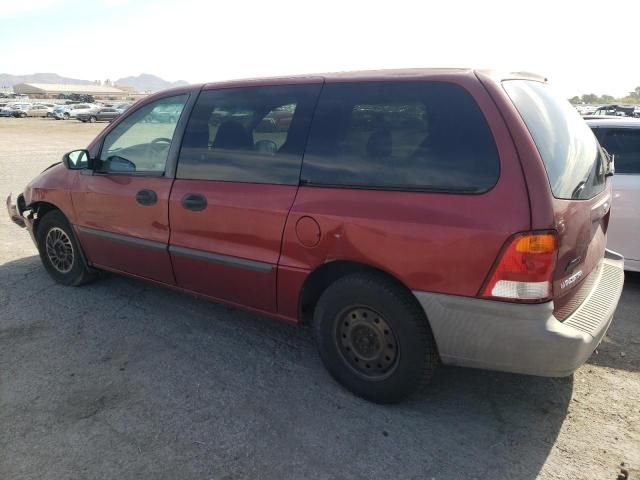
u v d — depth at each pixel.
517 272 2.39
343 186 2.88
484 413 2.94
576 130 3.12
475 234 2.45
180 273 3.73
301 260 3.03
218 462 2.53
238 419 2.86
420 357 2.75
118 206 3.99
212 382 3.22
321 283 3.18
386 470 2.48
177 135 3.68
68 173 4.42
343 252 2.83
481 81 2.62
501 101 2.54
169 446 2.63
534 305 2.41
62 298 4.50
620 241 4.75
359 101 2.94
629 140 4.79
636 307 4.41
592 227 2.90
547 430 2.79
